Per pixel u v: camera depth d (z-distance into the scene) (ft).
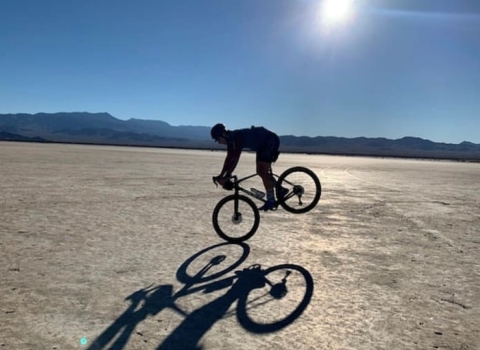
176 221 32.07
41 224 29.43
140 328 14.01
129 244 24.72
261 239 27.07
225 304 16.21
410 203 48.49
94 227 29.04
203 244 25.30
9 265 20.17
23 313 14.90
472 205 48.67
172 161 137.59
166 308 15.67
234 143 24.81
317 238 27.96
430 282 19.44
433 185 78.74
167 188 54.70
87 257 21.84
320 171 116.26
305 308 16.03
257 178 72.64
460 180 98.58
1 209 34.60
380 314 15.65
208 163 132.05
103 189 50.72
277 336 13.71
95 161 116.16
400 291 18.13
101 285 17.84
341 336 13.83
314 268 21.11
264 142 25.53
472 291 18.35
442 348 13.23
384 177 99.04
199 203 42.11
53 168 82.94
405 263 22.53
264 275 19.77
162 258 22.07
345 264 22.00
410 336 13.96
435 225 34.32
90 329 13.83
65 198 41.98
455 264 22.62
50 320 14.40
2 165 85.51
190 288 17.81
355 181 81.46
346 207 42.98
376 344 13.35
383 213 39.91
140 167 97.55
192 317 14.98
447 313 15.93
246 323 14.62
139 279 18.74
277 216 35.94
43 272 19.30
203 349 12.74
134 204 39.91
